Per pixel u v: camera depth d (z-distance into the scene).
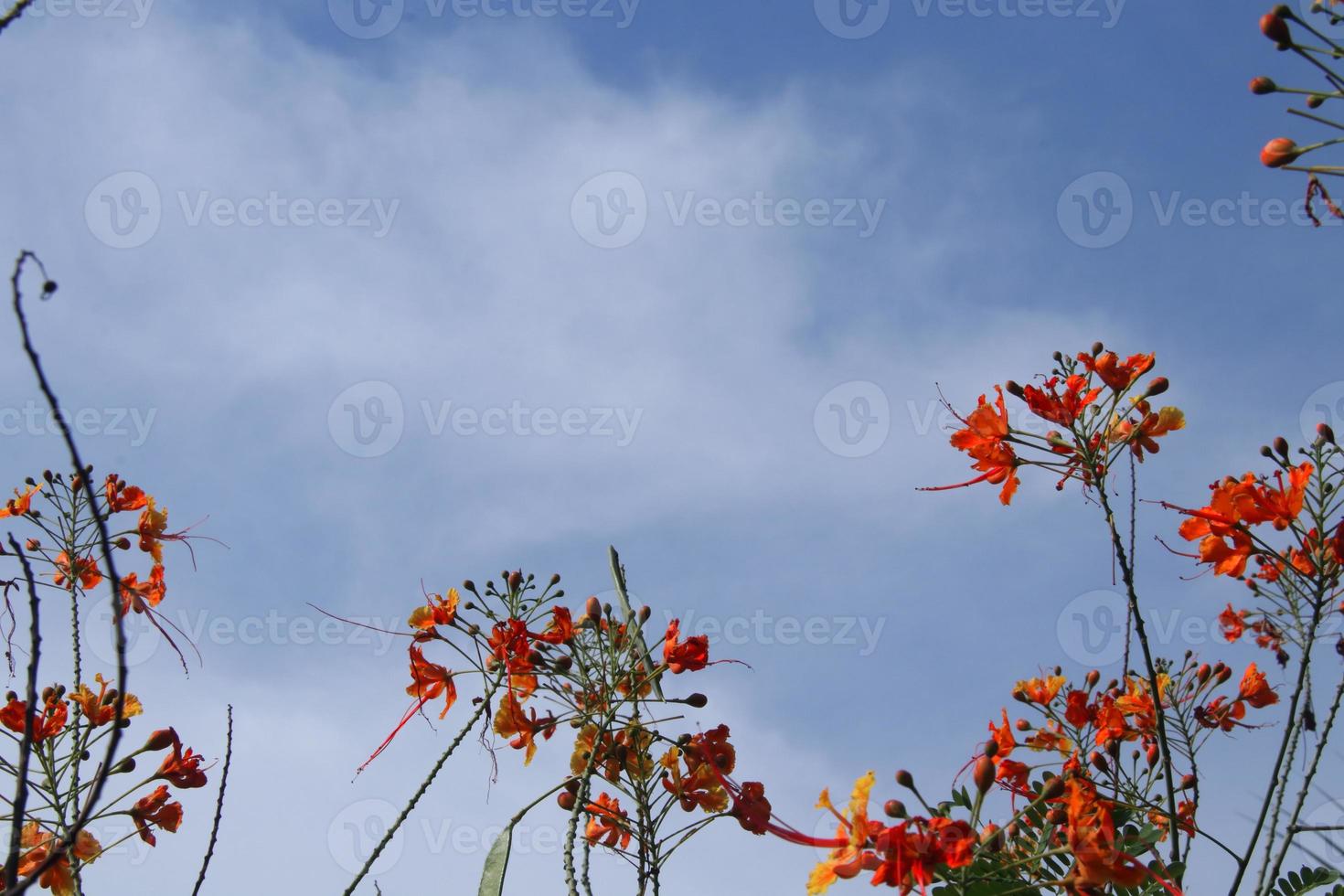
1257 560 3.67
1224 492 3.67
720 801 3.54
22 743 2.18
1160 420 3.93
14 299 1.98
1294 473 3.62
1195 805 3.89
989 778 2.66
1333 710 3.01
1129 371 3.96
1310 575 3.53
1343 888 3.29
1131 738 4.18
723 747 3.59
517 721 3.72
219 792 3.25
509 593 3.93
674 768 3.58
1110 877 2.74
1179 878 3.33
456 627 3.90
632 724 3.58
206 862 3.17
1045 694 4.24
